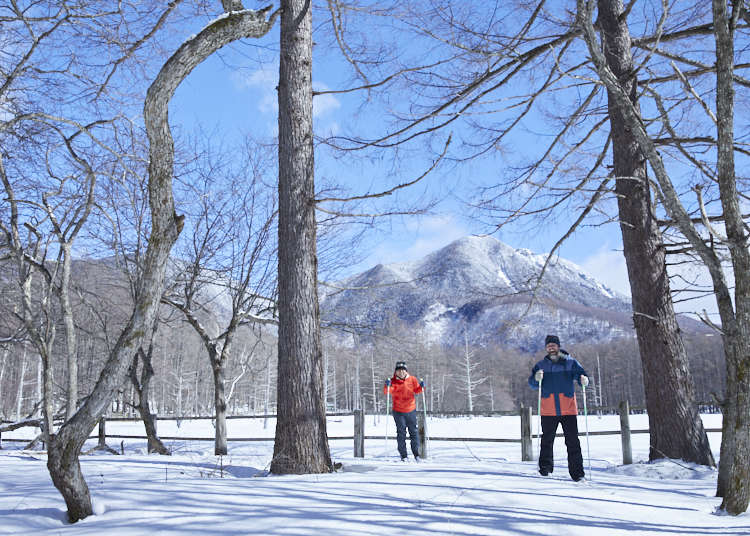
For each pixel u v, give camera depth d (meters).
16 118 8.85
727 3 4.49
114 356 3.43
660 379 8.25
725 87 4.49
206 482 4.95
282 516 3.35
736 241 4.37
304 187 7.85
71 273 12.95
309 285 7.57
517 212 9.78
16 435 21.94
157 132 3.47
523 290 10.67
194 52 3.42
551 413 6.62
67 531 3.05
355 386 60.31
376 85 9.08
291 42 8.22
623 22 9.15
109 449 12.27
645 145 4.84
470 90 9.12
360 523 3.21
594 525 3.45
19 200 10.26
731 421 5.07
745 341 4.29
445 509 3.74
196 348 45.72
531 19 8.60
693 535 3.33
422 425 10.21
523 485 5.12
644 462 8.14
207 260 12.66
